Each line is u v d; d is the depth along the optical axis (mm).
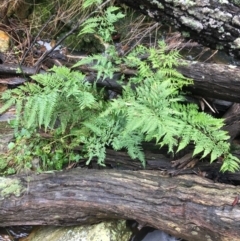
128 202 1210
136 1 1061
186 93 1388
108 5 1731
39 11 1872
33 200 1282
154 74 1330
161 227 1193
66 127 1489
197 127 1225
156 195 1190
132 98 1281
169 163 1330
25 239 1388
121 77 1422
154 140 1364
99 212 1264
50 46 1839
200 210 1122
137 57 1437
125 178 1254
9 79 1678
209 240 1118
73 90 1312
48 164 1456
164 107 1203
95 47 1809
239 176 1286
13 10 1869
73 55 1786
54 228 1377
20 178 1330
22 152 1475
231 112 1404
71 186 1275
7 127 1566
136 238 1345
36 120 1467
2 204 1281
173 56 1369
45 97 1295
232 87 1284
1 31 1842
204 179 1227
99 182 1259
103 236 1280
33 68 1676
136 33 1782
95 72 1515
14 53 1785
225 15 1071
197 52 1728
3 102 1638
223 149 1189
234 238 1070
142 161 1322
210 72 1302
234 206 1093
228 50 1175
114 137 1342
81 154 1462
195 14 1069
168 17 1094
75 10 1809
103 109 1409
